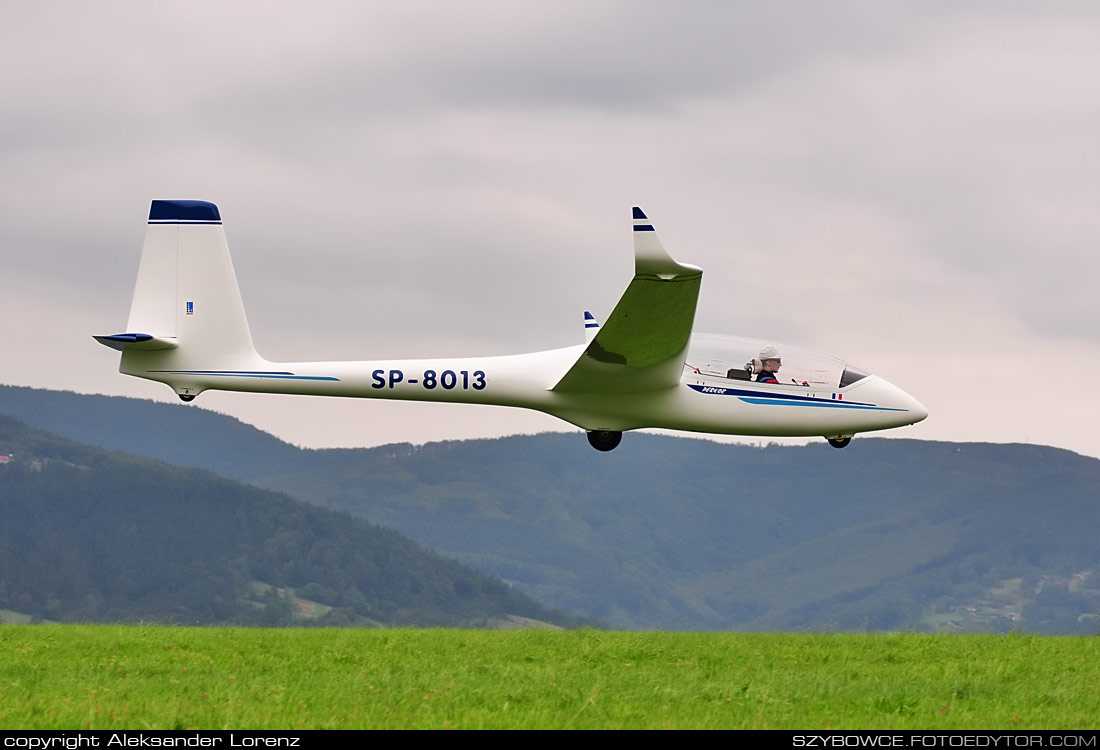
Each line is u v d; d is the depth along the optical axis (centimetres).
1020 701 3975
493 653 5166
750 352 7931
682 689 4084
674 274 6562
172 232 7775
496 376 7856
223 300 7781
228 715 3559
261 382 7769
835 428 8006
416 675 4366
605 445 8156
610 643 5581
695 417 7881
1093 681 4441
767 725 3588
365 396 7881
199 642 5572
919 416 8031
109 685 4088
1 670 4434
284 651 5197
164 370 7750
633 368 7512
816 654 5184
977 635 6088
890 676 4516
